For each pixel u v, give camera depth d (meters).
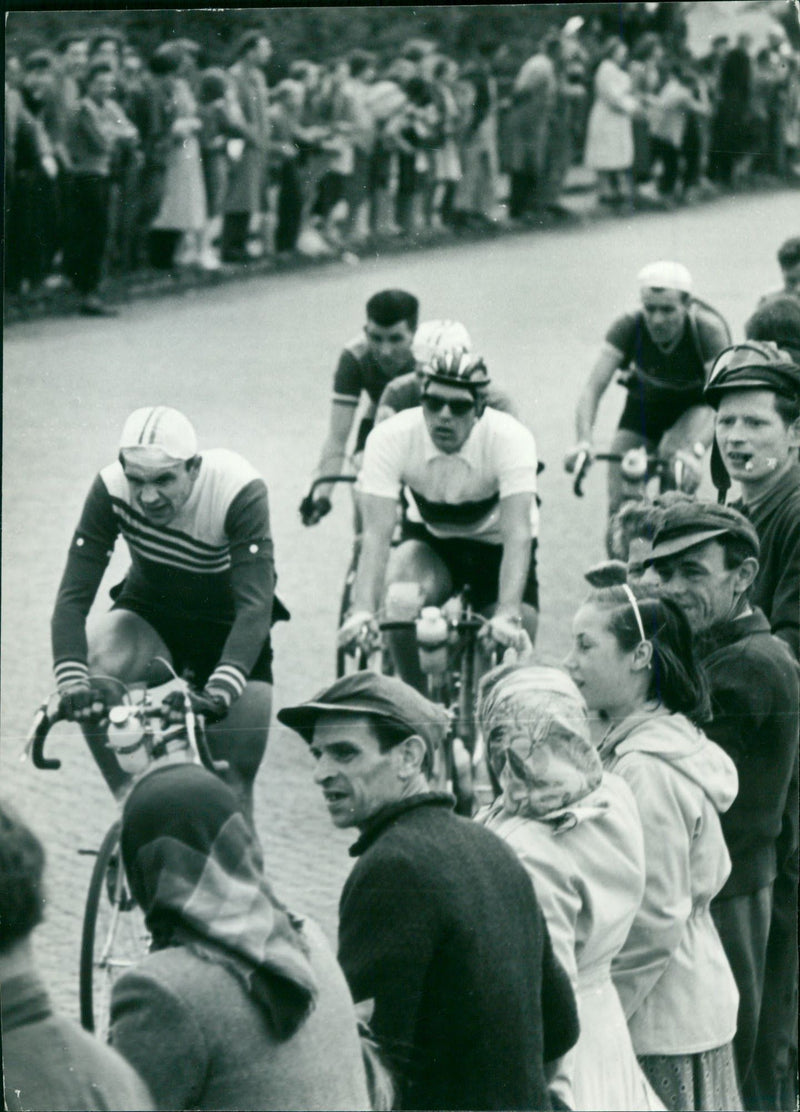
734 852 5.88
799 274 6.53
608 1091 4.92
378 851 4.43
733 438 6.43
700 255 6.57
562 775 4.95
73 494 5.93
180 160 6.25
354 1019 4.07
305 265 6.32
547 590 6.44
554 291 6.50
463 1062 4.34
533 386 6.55
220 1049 3.84
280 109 6.39
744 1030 5.93
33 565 5.88
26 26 6.16
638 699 5.41
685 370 6.53
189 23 6.28
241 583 5.87
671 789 5.22
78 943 5.43
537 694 5.02
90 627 5.85
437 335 6.29
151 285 6.25
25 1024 4.34
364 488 6.20
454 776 5.86
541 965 4.50
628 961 5.21
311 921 4.29
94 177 6.18
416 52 6.43
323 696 4.90
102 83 6.22
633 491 6.54
